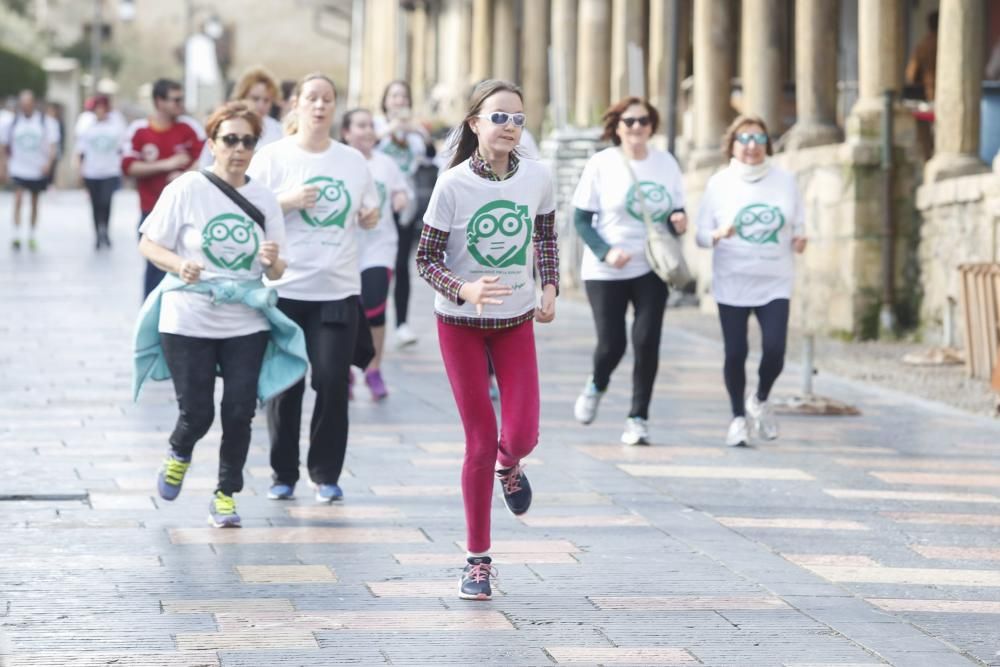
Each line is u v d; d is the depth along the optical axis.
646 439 11.30
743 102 21.06
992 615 7.07
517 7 37.31
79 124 29.86
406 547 8.11
